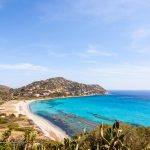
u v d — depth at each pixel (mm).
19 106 195500
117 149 7293
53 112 157125
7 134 32438
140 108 184250
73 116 134000
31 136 23266
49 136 72562
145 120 117062
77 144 9086
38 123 103375
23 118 116625
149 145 9367
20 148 17594
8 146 17953
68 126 96312
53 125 99250
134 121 112750
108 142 7434
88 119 119938
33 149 15234
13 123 98125
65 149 9531
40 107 196000
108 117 129375
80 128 90750
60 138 70000
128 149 7324
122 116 134375
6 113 137875
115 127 7605
